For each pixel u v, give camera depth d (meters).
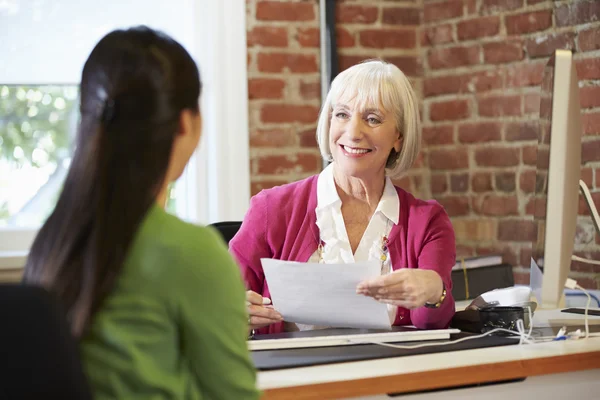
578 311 2.38
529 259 3.31
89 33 3.27
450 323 2.18
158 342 1.16
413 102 2.22
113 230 1.14
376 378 1.59
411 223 2.23
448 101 3.54
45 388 0.97
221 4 3.37
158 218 1.19
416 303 1.91
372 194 2.25
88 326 1.13
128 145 1.17
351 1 3.53
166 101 1.19
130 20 3.31
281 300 1.98
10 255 2.99
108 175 1.16
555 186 1.83
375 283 1.87
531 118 3.29
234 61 3.38
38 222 3.26
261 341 1.84
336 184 2.27
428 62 3.60
